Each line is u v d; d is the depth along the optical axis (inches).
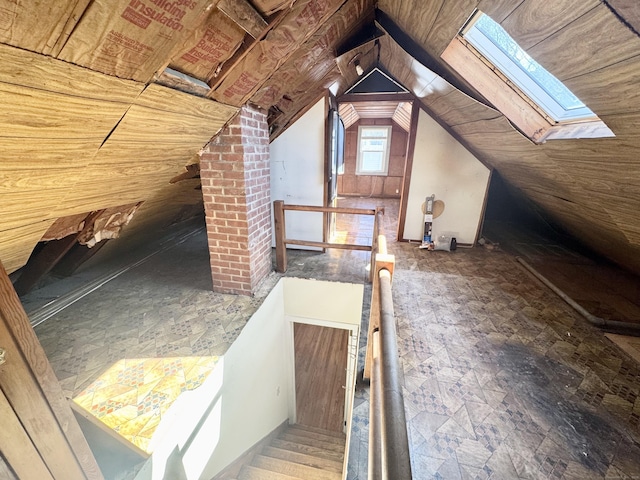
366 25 80.2
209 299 91.9
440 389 59.8
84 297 92.9
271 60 55.5
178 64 40.3
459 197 140.2
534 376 63.1
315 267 116.2
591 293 95.4
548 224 157.3
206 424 64.0
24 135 29.9
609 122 45.4
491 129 86.9
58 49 24.9
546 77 58.4
